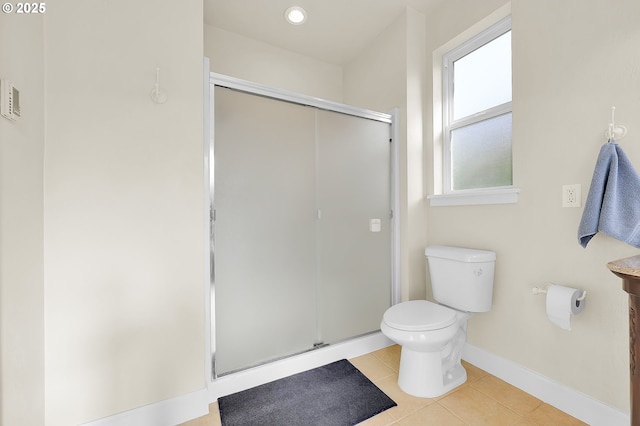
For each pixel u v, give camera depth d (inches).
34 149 42.7
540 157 59.6
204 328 57.9
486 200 69.4
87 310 48.6
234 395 62.2
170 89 55.1
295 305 72.2
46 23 45.9
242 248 65.2
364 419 55.0
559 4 56.2
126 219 51.4
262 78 97.7
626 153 47.6
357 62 104.7
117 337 50.7
